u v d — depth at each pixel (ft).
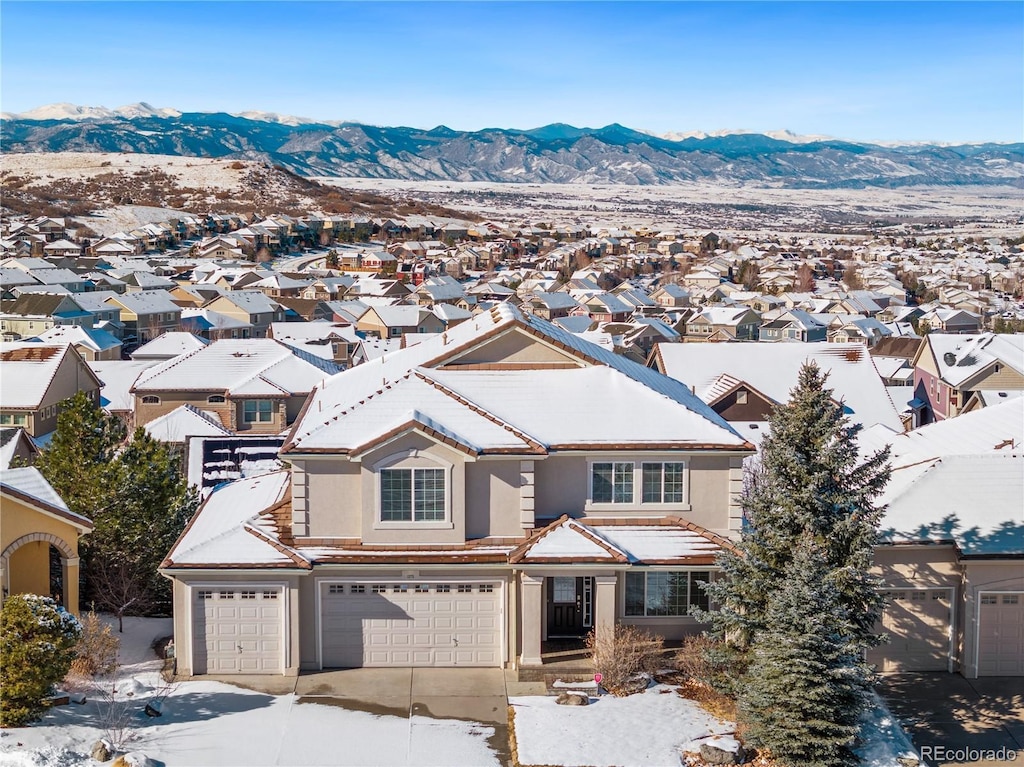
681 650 89.45
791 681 72.08
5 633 73.00
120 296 394.11
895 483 95.25
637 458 91.61
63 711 76.74
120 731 73.41
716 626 81.92
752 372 173.47
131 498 100.78
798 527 80.07
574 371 97.81
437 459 87.66
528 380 96.78
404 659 89.25
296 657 87.30
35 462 116.06
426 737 76.64
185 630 86.58
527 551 86.38
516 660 88.53
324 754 73.51
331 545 88.53
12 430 138.41
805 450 80.94
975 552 86.33
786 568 76.59
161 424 183.52
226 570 85.35
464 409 91.56
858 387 170.09
